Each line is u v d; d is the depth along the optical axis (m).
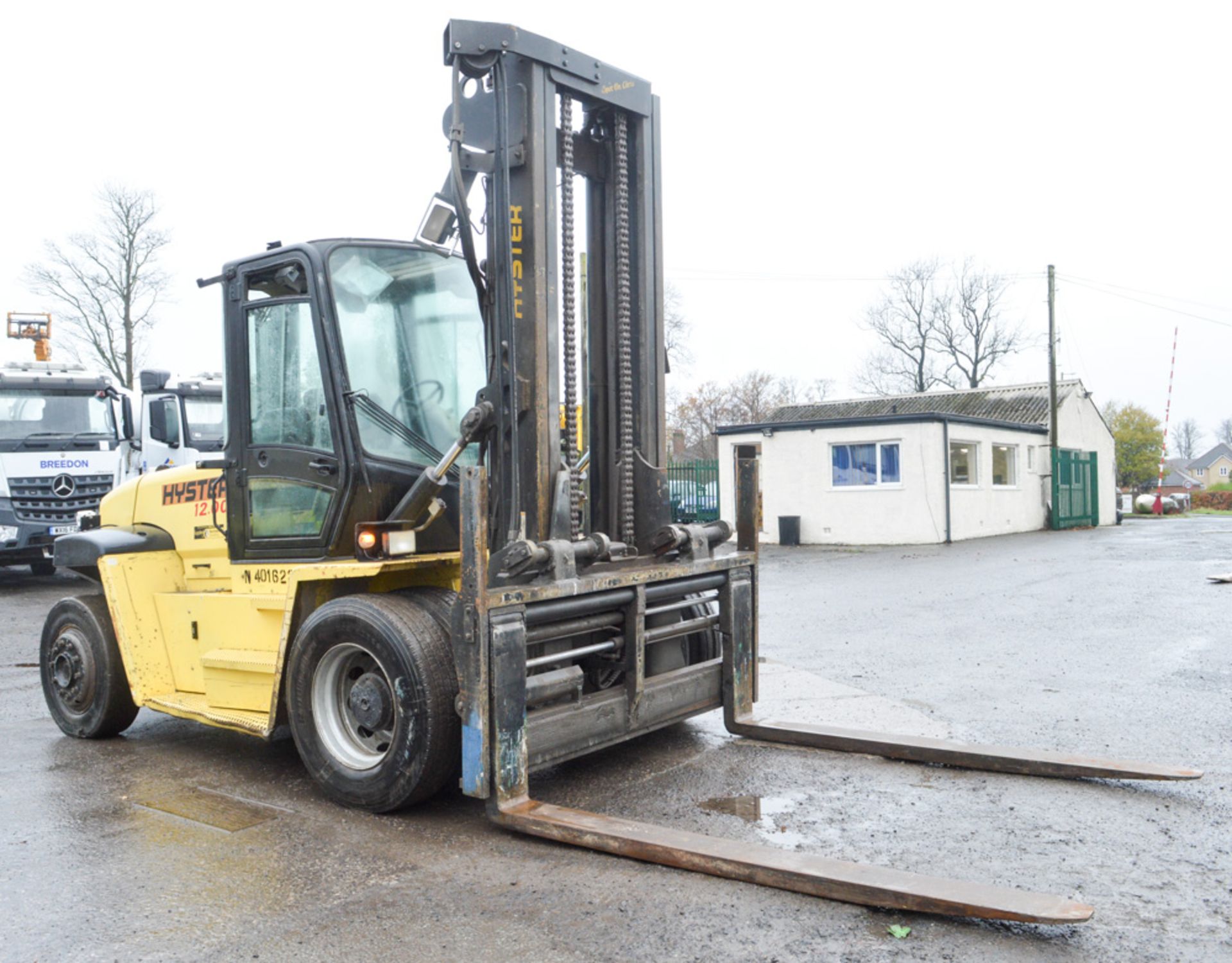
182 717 5.65
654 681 5.12
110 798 4.93
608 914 3.45
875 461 23.34
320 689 4.77
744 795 4.73
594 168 5.35
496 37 4.56
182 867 3.98
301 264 4.96
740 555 5.68
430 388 5.25
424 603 4.65
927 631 9.78
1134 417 66.94
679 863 3.78
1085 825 4.25
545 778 5.04
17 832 4.43
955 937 3.24
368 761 4.66
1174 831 4.18
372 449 4.90
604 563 4.99
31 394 15.32
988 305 57.62
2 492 14.81
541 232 4.61
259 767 5.47
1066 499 30.59
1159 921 3.34
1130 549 20.52
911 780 4.93
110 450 15.90
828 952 3.14
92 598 6.25
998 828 4.24
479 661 4.13
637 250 5.34
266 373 5.25
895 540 22.88
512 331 4.59
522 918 3.44
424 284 5.34
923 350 59.84
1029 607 11.41
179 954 3.23
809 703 6.64
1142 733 5.74
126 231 38.25
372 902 3.60
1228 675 7.32
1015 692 6.89
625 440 5.26
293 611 4.96
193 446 18.06
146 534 6.05
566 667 4.63
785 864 3.59
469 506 4.13
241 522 5.36
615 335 5.37
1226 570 15.53
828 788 4.81
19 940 3.36
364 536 4.60
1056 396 30.67
